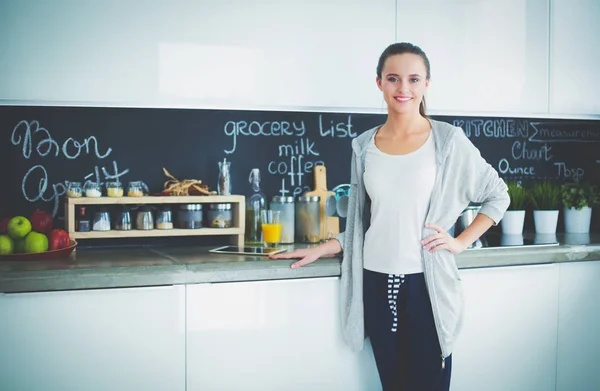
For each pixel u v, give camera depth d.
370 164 1.99
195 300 1.97
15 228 2.08
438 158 1.91
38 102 2.12
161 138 2.57
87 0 2.15
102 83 2.17
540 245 2.35
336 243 2.12
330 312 2.11
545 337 2.37
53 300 1.86
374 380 2.16
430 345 1.94
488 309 2.27
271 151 2.72
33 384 1.86
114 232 2.32
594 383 2.47
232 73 2.29
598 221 3.00
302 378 2.09
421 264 1.93
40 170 2.44
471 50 2.55
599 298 2.47
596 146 3.15
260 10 2.31
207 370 1.99
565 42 2.68
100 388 1.90
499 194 2.00
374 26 2.43
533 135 3.11
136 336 1.92
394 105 1.94
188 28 2.24
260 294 2.03
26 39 2.11
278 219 2.48
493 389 2.29
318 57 2.38
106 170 2.52
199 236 2.62
